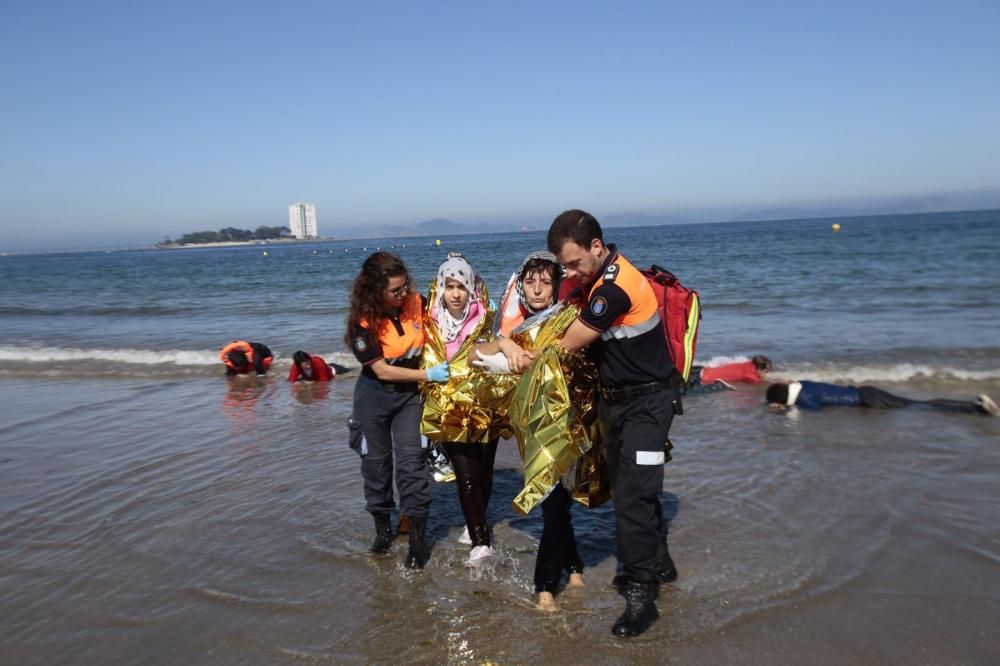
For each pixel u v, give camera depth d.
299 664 2.99
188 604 3.51
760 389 7.63
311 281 25.27
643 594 3.20
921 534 4.02
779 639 3.06
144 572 3.87
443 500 5.00
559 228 3.07
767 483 4.89
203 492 5.07
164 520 4.58
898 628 3.11
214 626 3.30
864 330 10.75
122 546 4.20
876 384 7.62
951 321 11.29
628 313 3.10
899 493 4.63
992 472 4.94
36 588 3.70
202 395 8.23
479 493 3.91
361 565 3.92
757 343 10.01
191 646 3.14
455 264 3.77
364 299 3.71
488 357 3.46
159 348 11.37
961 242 34.28
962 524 4.12
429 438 3.76
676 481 5.00
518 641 3.14
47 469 5.62
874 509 4.39
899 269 20.17
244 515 4.64
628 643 3.08
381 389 3.91
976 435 5.78
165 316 15.69
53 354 10.87
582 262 3.09
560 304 3.38
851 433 5.95
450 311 3.82
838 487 4.77
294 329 13.01
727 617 3.25
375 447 3.96
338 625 3.29
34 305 18.84
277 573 3.83
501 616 3.36
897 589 3.45
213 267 42.91
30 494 5.08
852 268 21.05
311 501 4.86
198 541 4.26
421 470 3.89
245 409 7.51
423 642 3.14
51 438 6.51
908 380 7.72
